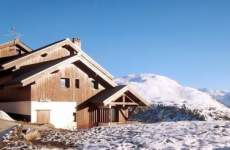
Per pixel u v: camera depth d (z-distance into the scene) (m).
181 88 182.38
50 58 40.91
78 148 22.42
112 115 39.41
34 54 39.84
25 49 46.06
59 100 36.44
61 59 37.69
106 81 39.41
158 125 31.42
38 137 25.55
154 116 64.31
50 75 36.00
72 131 29.25
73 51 42.28
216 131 26.66
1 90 39.47
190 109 64.12
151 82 190.25
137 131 27.94
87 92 38.53
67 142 24.12
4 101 38.81
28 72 36.91
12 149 21.53
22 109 35.69
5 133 24.92
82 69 38.38
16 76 37.44
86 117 38.16
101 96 38.03
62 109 36.53
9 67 38.53
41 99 35.19
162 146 22.06
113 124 38.25
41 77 35.19
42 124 32.22
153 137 24.94
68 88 37.16
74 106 37.38
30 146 22.22
